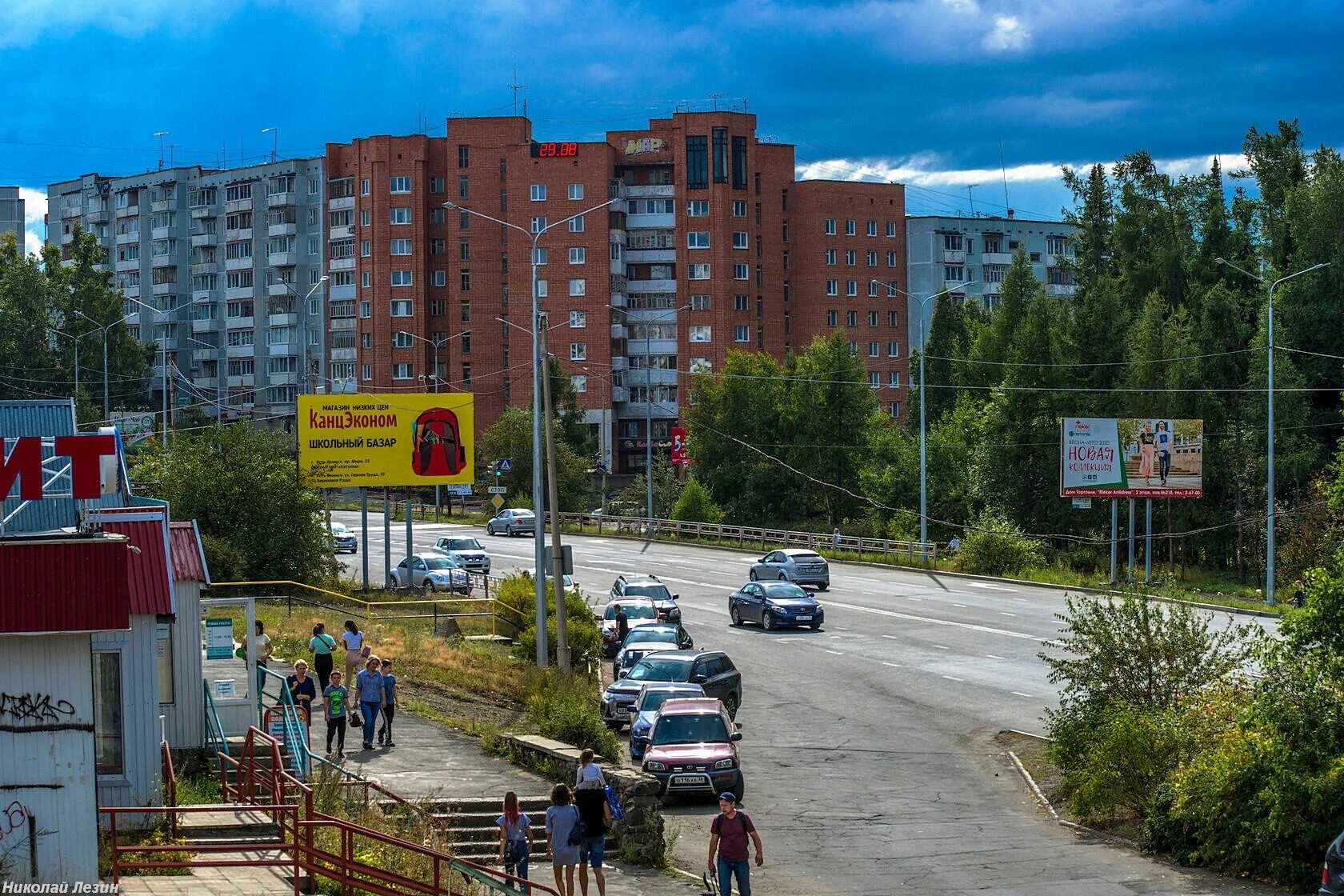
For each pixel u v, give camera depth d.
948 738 35.78
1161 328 88.62
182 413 138.00
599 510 116.06
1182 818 24.02
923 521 76.56
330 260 147.50
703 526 91.69
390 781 26.95
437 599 57.22
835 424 110.00
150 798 22.98
